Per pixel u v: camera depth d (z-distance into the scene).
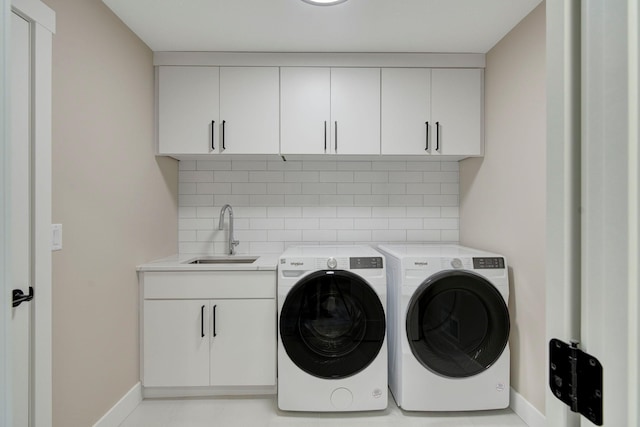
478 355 2.02
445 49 2.40
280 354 2.04
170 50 2.40
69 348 1.58
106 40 1.87
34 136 1.35
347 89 2.45
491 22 2.05
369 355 2.01
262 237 2.89
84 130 1.68
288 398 2.03
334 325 2.05
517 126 2.06
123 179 2.03
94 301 1.76
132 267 2.14
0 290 0.53
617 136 0.38
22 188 1.31
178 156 2.58
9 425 0.54
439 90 2.46
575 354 0.44
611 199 0.39
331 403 2.02
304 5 1.89
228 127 2.43
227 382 2.22
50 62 1.42
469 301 2.03
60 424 1.52
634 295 0.37
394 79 2.45
